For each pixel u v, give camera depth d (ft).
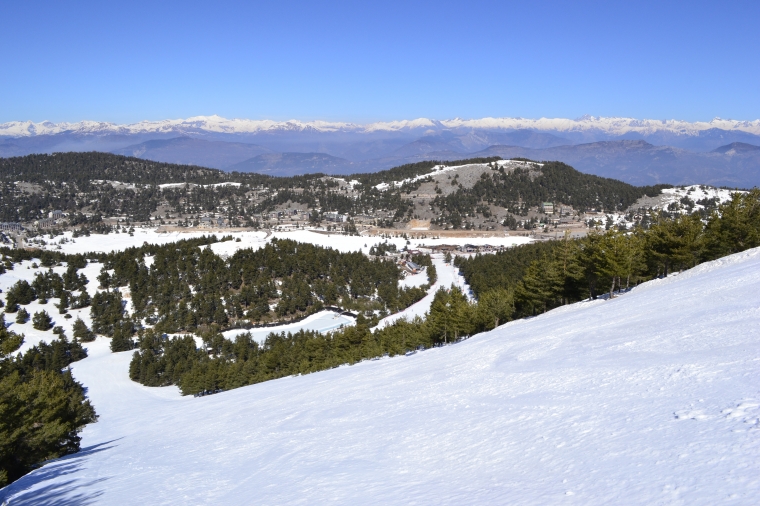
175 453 97.35
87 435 199.41
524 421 64.34
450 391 98.48
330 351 321.32
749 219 232.73
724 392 56.95
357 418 92.17
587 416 60.03
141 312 529.45
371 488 50.55
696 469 37.22
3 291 570.87
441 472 51.78
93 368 430.20
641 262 239.09
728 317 103.09
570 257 249.55
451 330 266.98
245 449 86.63
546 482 41.93
